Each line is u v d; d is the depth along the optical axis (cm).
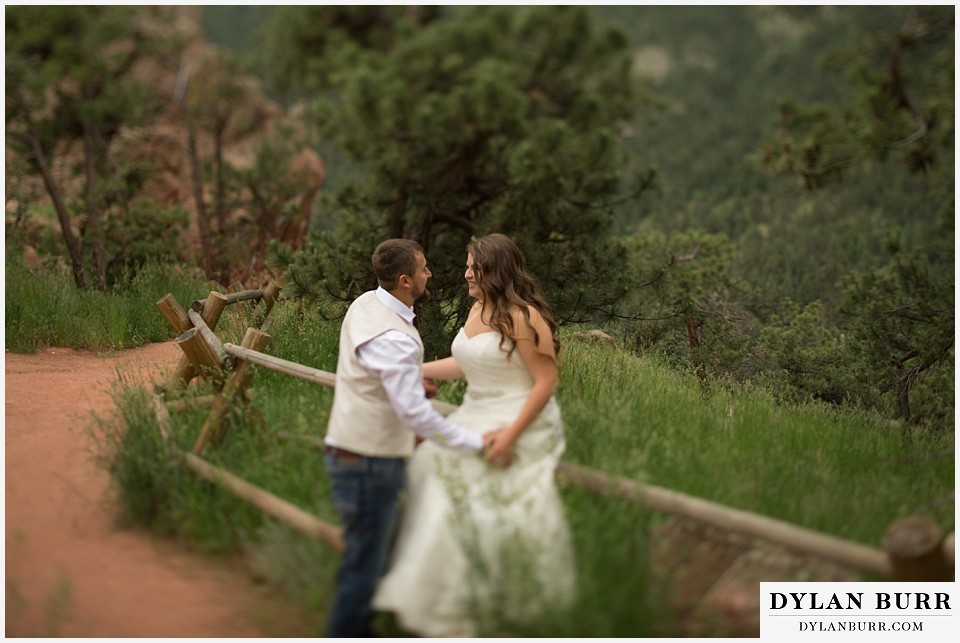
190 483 373
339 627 292
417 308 591
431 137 870
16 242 967
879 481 451
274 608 310
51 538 351
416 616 293
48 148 1077
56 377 596
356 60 1579
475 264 348
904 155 1051
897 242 822
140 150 1257
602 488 321
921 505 426
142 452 390
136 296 829
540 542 295
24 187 1138
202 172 1230
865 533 357
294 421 419
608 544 305
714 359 668
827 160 1055
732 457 424
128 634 286
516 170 789
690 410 517
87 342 708
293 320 635
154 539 357
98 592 312
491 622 281
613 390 484
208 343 422
